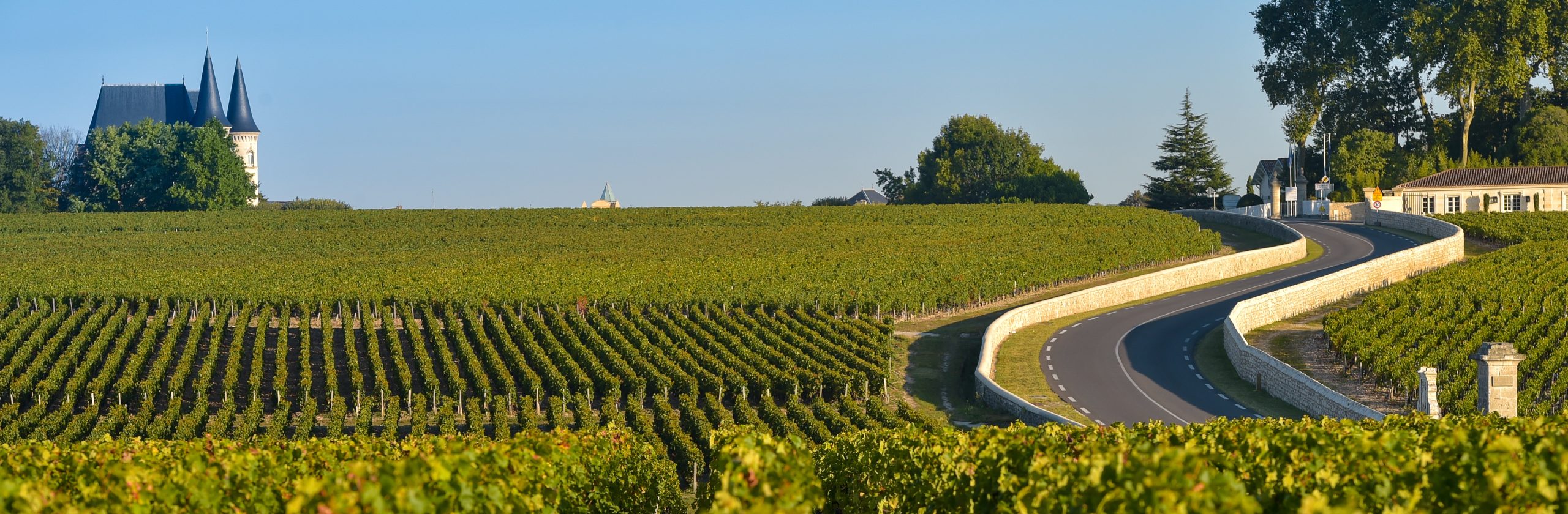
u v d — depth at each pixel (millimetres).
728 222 120438
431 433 47469
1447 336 51688
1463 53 108688
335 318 71438
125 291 72938
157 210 146750
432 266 88062
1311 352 53406
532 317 65938
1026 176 153750
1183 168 146125
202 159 144250
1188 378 49750
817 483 16891
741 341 59188
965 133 163375
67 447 26453
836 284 72875
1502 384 34812
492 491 18078
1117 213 118500
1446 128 123375
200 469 19625
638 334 59812
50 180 150875
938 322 65438
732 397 51375
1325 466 18062
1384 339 49031
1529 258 69812
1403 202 106812
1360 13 118625
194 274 82688
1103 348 55938
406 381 51656
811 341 59062
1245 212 122250
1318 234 95438
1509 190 104062
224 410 48438
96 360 56812
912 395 50281
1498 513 15305
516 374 55438
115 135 150500
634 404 47938
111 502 17578
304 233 115438
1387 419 26812
